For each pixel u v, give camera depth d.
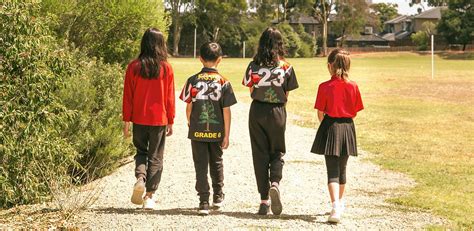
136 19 14.30
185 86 7.00
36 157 7.95
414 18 128.50
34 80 7.45
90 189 8.73
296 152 12.45
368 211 7.57
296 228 6.47
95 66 11.73
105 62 14.55
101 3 13.98
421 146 14.09
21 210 7.52
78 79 9.95
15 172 7.75
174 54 100.69
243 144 13.20
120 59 14.65
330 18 122.50
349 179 9.98
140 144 7.21
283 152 7.10
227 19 103.12
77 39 14.14
